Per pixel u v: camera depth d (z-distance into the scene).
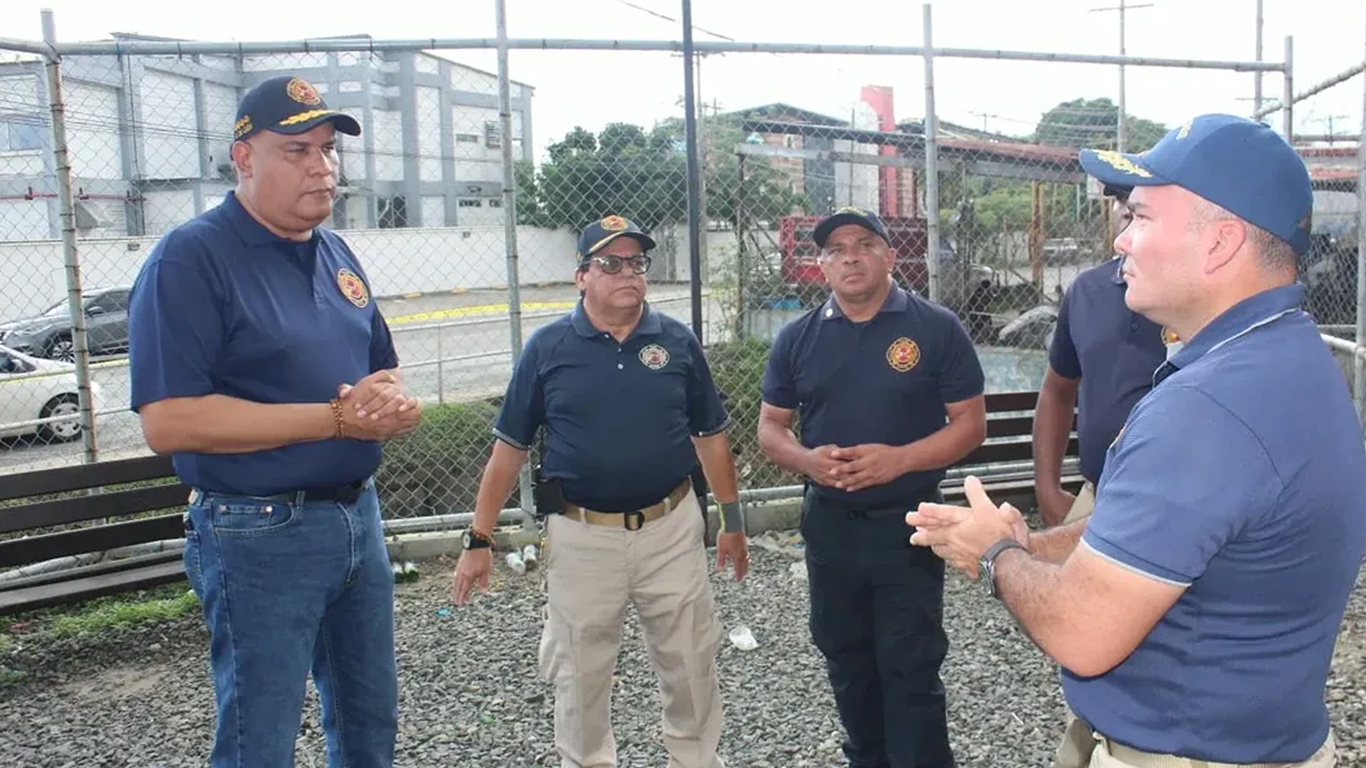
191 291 2.25
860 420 2.95
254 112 2.34
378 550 2.63
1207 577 1.43
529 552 5.46
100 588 4.64
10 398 8.79
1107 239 10.42
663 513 2.97
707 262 8.24
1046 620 1.48
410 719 3.72
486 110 26.95
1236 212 1.43
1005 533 1.62
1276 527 1.38
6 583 4.75
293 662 2.39
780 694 3.85
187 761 3.46
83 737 3.65
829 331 3.02
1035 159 10.79
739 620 4.61
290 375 2.39
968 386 2.98
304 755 3.44
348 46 5.01
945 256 10.27
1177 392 1.43
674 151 6.69
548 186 6.77
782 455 3.08
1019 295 10.80
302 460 2.37
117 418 9.67
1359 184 5.50
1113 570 1.40
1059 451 3.10
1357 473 1.44
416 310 11.92
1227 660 1.45
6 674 4.21
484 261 11.42
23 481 4.51
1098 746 1.66
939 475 2.97
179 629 4.70
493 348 12.64
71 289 4.79
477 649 4.36
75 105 9.09
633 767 3.32
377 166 24.72
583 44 5.09
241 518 2.33
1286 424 1.37
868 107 11.43
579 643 2.95
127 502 4.79
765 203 9.14
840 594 2.99
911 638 2.88
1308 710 1.50
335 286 2.59
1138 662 1.52
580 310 3.03
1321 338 1.48
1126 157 1.56
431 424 6.74
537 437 5.56
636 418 2.90
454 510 6.52
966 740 3.43
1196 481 1.37
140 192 16.41
